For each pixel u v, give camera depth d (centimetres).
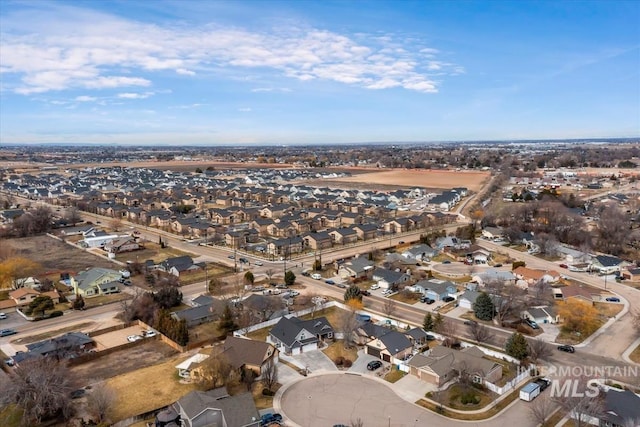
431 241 11062
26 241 11675
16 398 4356
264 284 8400
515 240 11488
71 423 4291
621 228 11000
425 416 4462
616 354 5744
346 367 5466
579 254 9800
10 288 8138
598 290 8094
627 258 9856
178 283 8369
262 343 5459
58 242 11594
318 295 7788
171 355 5731
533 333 6384
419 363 5225
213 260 10025
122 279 8569
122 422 4216
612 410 4238
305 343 5894
